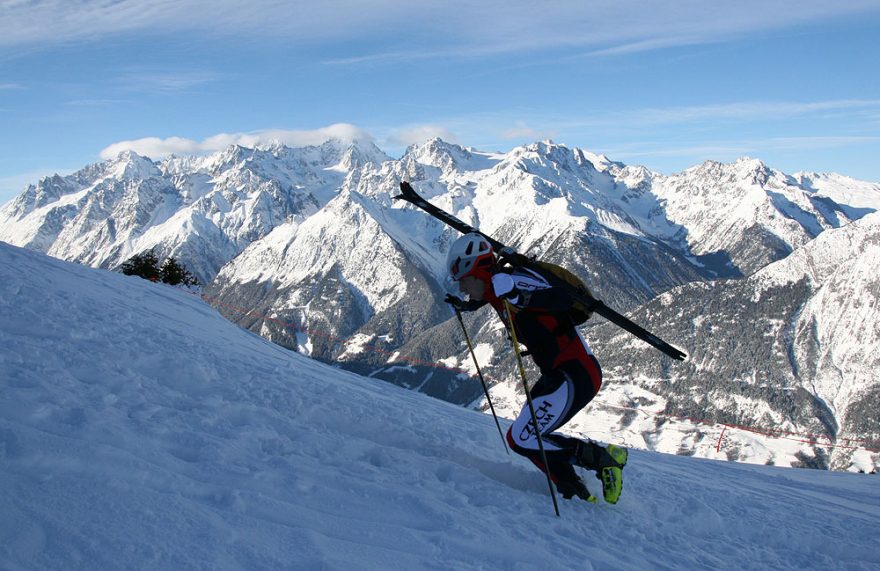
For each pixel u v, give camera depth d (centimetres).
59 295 734
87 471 294
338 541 304
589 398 460
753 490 738
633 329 445
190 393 523
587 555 369
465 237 472
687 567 397
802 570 437
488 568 318
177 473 332
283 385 607
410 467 459
